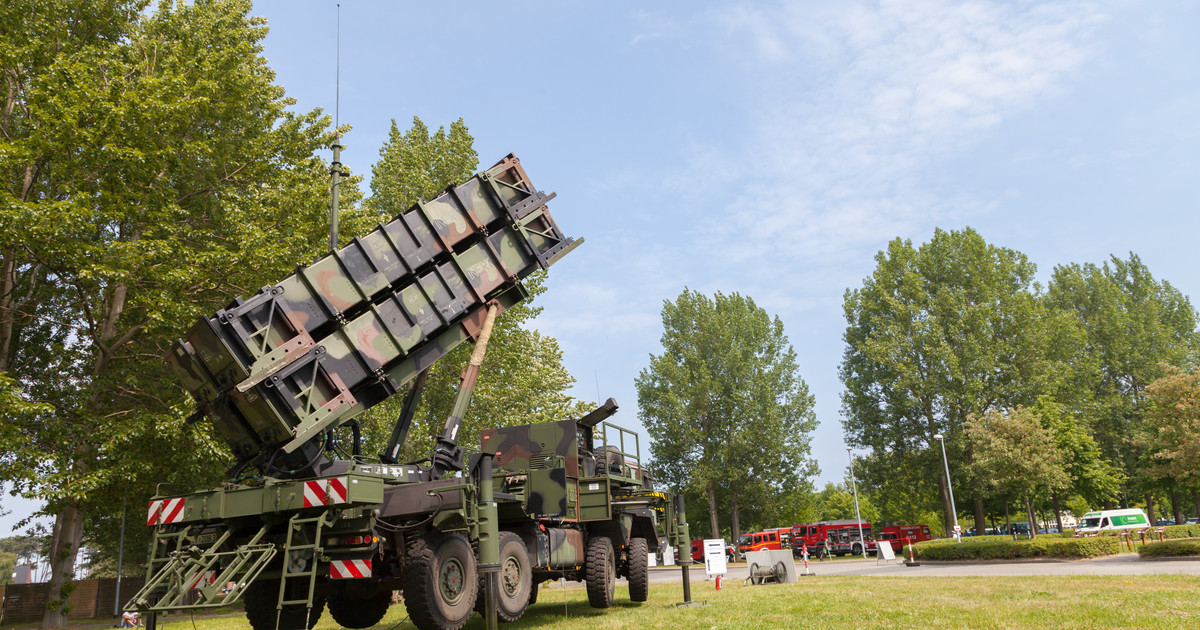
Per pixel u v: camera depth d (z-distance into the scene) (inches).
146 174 671.8
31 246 621.9
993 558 1072.2
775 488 2054.6
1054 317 1881.2
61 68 633.6
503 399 1108.5
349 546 285.7
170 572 282.8
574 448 453.1
